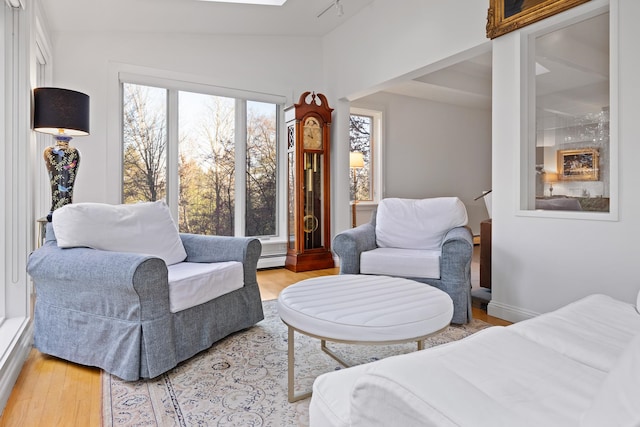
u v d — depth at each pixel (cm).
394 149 570
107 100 341
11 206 211
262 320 256
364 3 386
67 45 326
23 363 188
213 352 205
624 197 204
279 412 148
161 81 368
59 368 185
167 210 253
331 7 383
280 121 450
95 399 157
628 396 51
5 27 211
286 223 449
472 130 656
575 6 221
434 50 319
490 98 588
